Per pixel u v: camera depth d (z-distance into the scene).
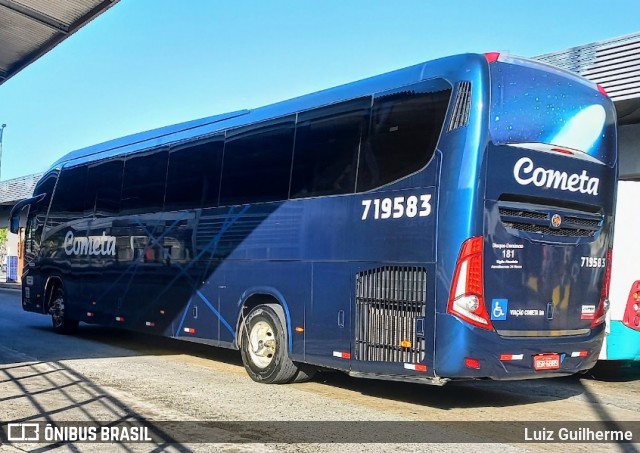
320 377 9.29
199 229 10.16
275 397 7.88
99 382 8.64
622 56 14.20
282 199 8.67
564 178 7.22
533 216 6.99
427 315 6.75
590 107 7.53
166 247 10.88
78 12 9.02
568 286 7.23
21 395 7.79
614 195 7.83
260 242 8.93
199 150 10.43
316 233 8.10
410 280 6.96
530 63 7.15
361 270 7.47
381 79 7.70
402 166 7.19
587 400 8.10
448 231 6.64
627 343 9.13
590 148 7.51
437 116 6.96
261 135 9.23
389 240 7.19
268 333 8.73
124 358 10.85
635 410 7.54
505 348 6.67
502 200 6.77
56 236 14.43
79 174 13.91
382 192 7.34
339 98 8.12
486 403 7.79
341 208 7.80
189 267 10.30
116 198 12.51
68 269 13.84
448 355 6.56
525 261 6.88
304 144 8.48
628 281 9.23
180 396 7.86
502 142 6.77
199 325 10.00
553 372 7.09
